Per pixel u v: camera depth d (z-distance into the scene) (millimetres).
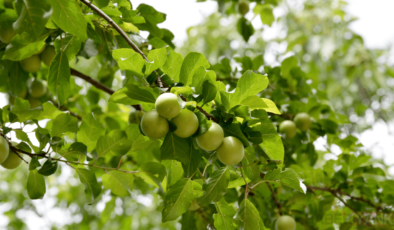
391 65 2582
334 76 2516
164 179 970
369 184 1225
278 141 843
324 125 1271
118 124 1377
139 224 1999
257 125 818
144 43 1108
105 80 1335
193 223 1108
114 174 922
